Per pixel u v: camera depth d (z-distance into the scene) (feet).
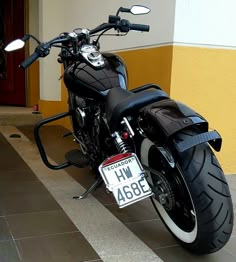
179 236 5.74
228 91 9.77
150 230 6.43
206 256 5.63
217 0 9.12
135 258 5.50
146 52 9.98
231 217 5.02
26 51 19.65
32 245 5.77
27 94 19.92
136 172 5.42
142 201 7.75
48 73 16.66
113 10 11.64
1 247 5.68
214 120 9.80
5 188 8.39
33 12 19.54
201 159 4.96
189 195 5.03
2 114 16.55
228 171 10.23
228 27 9.37
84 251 5.65
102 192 8.21
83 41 7.02
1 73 20.02
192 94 9.39
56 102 16.93
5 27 19.74
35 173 9.57
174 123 4.91
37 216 6.88
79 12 14.58
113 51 11.87
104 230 6.39
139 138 5.91
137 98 5.45
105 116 6.32
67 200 7.73
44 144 12.91
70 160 7.98
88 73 6.89
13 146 12.58
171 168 5.26
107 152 6.81
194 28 9.04
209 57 9.36
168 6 9.01
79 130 8.07
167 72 9.16
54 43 6.64
